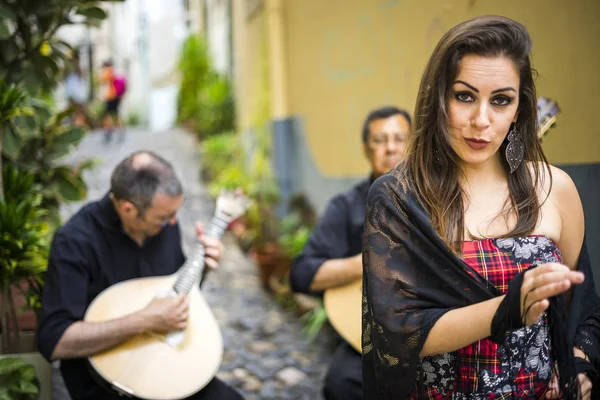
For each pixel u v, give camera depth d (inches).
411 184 57.7
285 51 272.4
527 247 56.7
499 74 54.0
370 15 180.7
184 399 92.2
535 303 48.1
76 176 119.6
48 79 113.7
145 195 90.4
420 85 58.6
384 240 57.0
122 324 87.6
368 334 58.0
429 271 55.5
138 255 97.7
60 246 91.4
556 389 57.6
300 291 112.9
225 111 431.8
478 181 59.0
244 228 291.9
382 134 107.3
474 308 51.8
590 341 60.1
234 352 175.8
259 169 299.9
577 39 92.1
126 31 861.8
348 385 101.5
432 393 57.3
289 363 168.2
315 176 241.4
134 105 847.1
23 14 107.4
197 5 558.3
